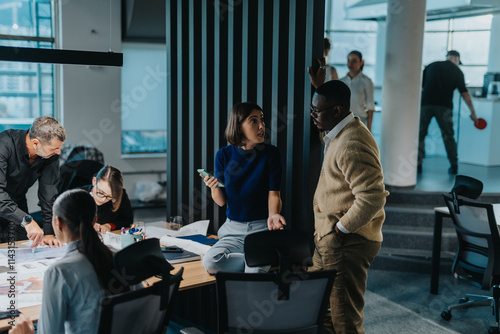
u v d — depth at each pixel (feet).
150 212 23.35
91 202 6.52
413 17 18.98
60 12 21.47
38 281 7.94
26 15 21.25
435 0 21.62
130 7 22.02
